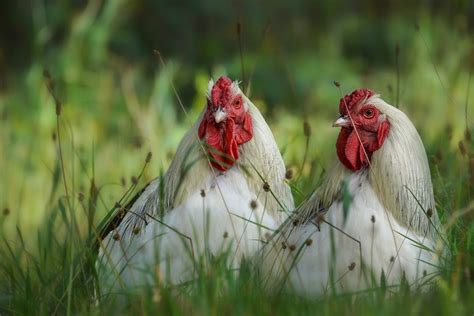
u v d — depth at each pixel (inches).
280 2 1453.0
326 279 551.2
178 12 1397.6
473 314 512.7
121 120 1114.1
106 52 1250.0
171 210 581.0
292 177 667.4
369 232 550.9
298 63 1269.7
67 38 1267.2
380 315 506.0
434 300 537.0
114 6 1237.7
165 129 1024.9
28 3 1412.4
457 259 548.7
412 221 567.2
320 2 1462.8
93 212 622.2
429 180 578.2
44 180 962.1
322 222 558.9
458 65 1082.7
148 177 856.9
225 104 571.2
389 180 561.0
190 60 1349.7
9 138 1054.4
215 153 574.9
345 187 526.3
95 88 1160.2
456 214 594.6
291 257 562.6
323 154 892.0
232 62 1236.5
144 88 1198.9
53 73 1164.5
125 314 548.4
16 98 1181.7
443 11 1343.5
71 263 596.1
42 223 834.2
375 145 564.1
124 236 593.6
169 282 541.3
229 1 1425.9
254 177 582.9
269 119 1071.6
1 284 650.2
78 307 582.6
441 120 977.5
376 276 548.7
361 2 1491.1
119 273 568.4
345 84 1203.9
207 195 572.7
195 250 564.1
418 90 1121.4
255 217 573.9
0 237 763.4
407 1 1422.2
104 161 986.7
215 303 523.5
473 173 629.9
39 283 627.2
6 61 1374.3
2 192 945.5
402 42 1338.6
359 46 1386.6
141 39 1380.4
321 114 1126.4
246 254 567.8
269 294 556.4
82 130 1077.1
